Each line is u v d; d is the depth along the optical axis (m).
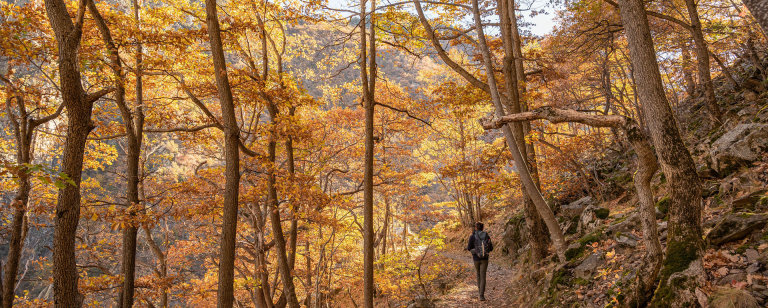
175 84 10.99
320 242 12.93
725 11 13.22
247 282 10.97
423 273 17.08
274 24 11.71
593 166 14.39
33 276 20.66
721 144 6.56
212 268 14.69
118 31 7.21
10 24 5.78
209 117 9.38
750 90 10.36
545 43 15.66
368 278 8.90
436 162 23.41
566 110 3.70
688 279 3.24
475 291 10.03
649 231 3.55
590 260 5.66
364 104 9.95
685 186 3.51
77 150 5.18
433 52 11.83
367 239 9.04
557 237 7.09
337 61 13.25
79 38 5.34
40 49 6.27
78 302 5.08
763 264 3.16
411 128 20.67
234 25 7.38
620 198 10.73
